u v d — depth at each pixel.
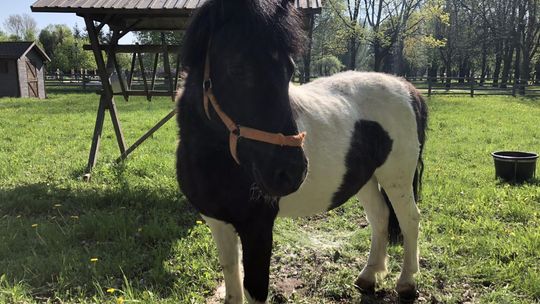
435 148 8.69
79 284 3.15
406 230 3.12
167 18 6.36
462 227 4.26
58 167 6.54
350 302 3.09
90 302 2.94
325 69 54.31
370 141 2.84
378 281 3.31
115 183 5.66
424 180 6.09
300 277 3.41
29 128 10.69
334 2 30.97
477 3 39.94
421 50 49.25
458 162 7.53
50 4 5.70
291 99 2.45
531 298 3.04
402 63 53.19
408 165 3.06
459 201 5.10
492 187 5.68
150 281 3.22
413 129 3.07
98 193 5.20
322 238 4.19
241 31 1.71
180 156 2.32
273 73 1.72
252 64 1.70
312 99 2.65
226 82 1.79
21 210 4.70
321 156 2.53
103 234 3.97
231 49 1.73
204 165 2.13
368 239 4.06
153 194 5.11
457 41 43.66
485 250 3.72
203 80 1.96
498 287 3.18
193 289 3.15
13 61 23.92
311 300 3.09
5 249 3.61
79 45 51.62
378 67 32.59
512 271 3.33
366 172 2.86
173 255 3.65
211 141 2.08
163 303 2.90
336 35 34.12
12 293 2.91
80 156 7.45
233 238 2.49
